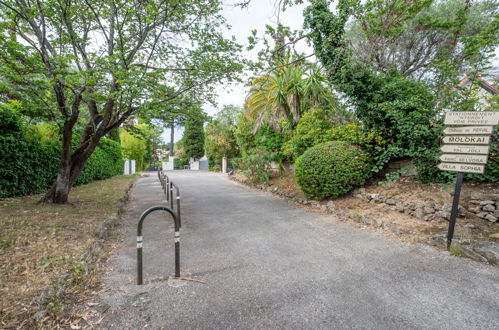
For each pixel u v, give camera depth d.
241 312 2.48
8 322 2.12
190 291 2.88
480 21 9.24
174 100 7.55
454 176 5.61
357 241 4.53
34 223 4.87
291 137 10.96
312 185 7.12
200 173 24.14
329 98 9.55
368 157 6.98
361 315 2.43
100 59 5.59
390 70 7.50
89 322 2.31
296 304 2.61
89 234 4.42
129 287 2.96
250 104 12.79
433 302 2.64
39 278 2.83
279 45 6.49
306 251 4.10
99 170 14.31
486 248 3.63
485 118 3.71
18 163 7.27
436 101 6.39
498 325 2.28
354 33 10.22
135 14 6.41
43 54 5.55
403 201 5.70
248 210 7.24
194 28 7.31
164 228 5.48
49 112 6.31
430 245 4.18
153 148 37.56
